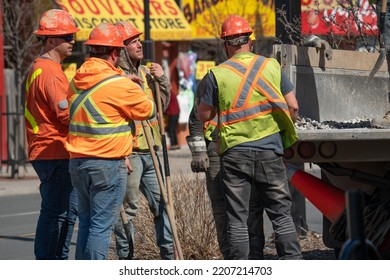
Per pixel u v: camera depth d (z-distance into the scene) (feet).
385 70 38.47
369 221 31.83
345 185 33.86
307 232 46.68
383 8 35.32
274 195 32.35
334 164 32.78
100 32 32.53
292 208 45.55
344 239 32.50
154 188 37.93
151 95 38.04
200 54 138.41
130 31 37.47
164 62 131.54
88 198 32.89
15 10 111.65
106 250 32.30
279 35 46.09
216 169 36.42
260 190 32.63
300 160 31.55
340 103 36.29
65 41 36.29
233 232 32.48
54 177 35.91
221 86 32.27
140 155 37.40
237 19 33.04
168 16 122.21
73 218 36.50
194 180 42.14
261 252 36.32
